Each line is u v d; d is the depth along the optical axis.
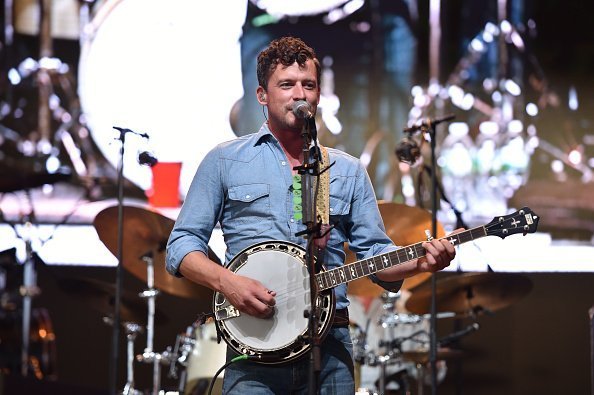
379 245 8.20
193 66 16.17
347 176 8.27
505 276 13.16
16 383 10.29
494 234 7.89
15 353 15.33
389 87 16.44
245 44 16.27
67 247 16.06
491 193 16.27
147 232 12.66
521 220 7.89
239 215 8.16
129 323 14.53
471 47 16.50
